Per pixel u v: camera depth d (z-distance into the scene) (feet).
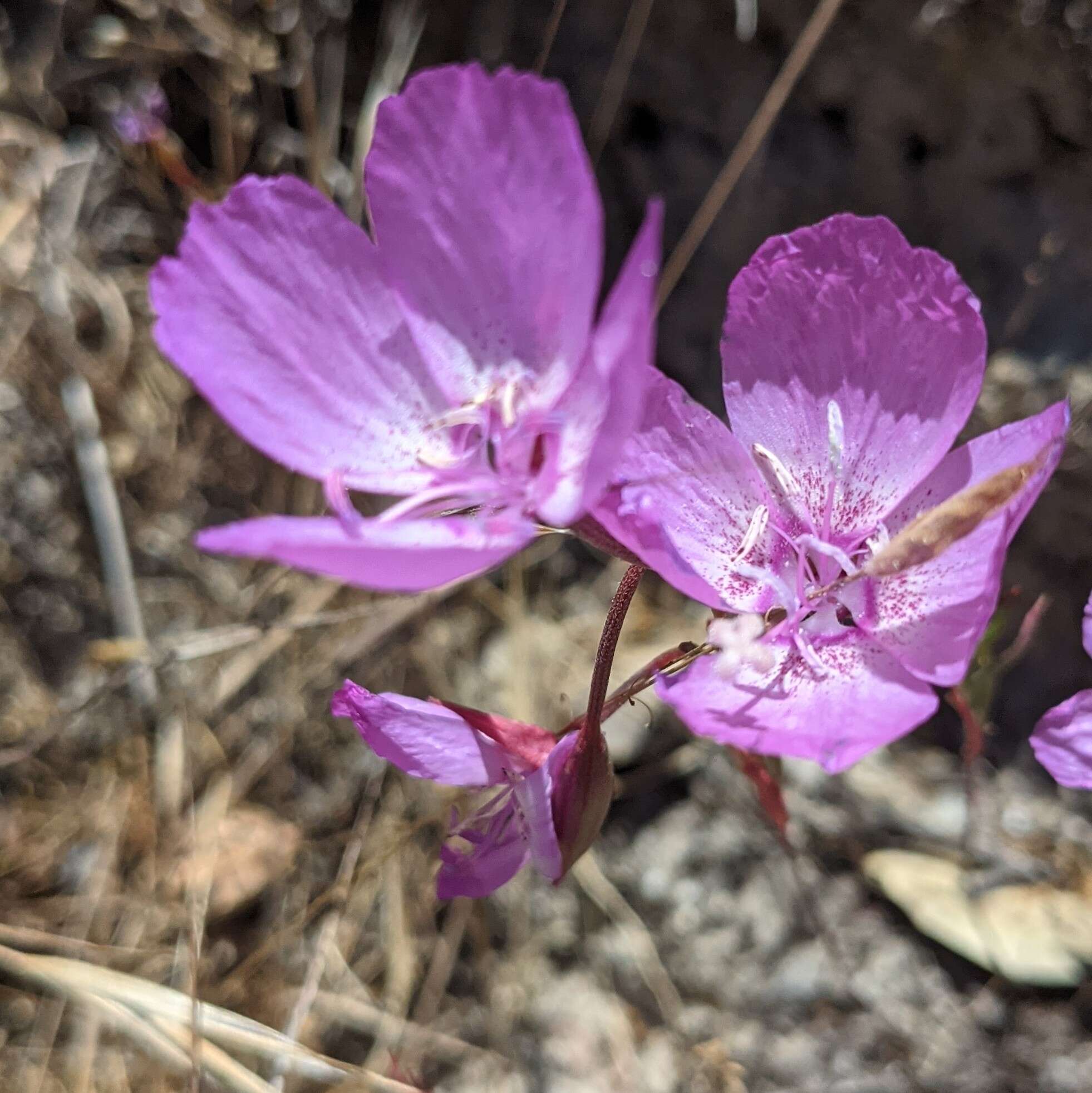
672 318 0.38
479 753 0.21
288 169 0.42
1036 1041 0.31
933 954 0.33
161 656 0.34
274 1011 0.34
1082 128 0.32
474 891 0.21
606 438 0.16
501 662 0.39
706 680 0.19
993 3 0.32
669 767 0.36
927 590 0.20
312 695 0.38
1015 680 0.36
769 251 0.21
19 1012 0.34
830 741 0.17
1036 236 0.34
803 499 0.22
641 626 0.39
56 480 0.39
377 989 0.35
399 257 0.20
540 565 0.40
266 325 0.19
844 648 0.20
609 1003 0.34
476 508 0.23
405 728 0.21
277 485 0.40
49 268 0.40
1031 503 0.18
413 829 0.33
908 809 0.34
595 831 0.20
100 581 0.39
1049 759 0.21
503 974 0.35
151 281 0.18
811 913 0.31
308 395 0.20
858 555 0.22
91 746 0.37
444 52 0.41
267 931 0.35
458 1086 0.34
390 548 0.16
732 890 0.34
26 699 0.38
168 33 0.40
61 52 0.41
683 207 0.37
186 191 0.41
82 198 0.41
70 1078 0.33
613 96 0.37
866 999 0.32
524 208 0.19
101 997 0.28
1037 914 0.32
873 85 0.34
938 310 0.20
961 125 0.34
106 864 0.36
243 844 0.36
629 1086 0.33
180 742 0.37
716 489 0.21
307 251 0.19
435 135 0.19
